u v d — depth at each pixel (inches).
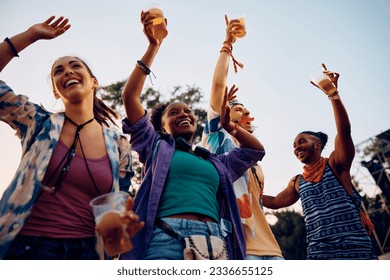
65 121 105.4
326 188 141.7
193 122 121.6
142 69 108.8
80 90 105.0
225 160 120.6
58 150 98.4
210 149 138.4
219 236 98.8
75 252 90.9
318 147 152.4
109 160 104.0
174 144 110.3
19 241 87.0
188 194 100.3
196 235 93.7
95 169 99.6
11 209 87.4
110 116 120.0
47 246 88.3
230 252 103.1
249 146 119.5
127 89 108.2
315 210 141.1
